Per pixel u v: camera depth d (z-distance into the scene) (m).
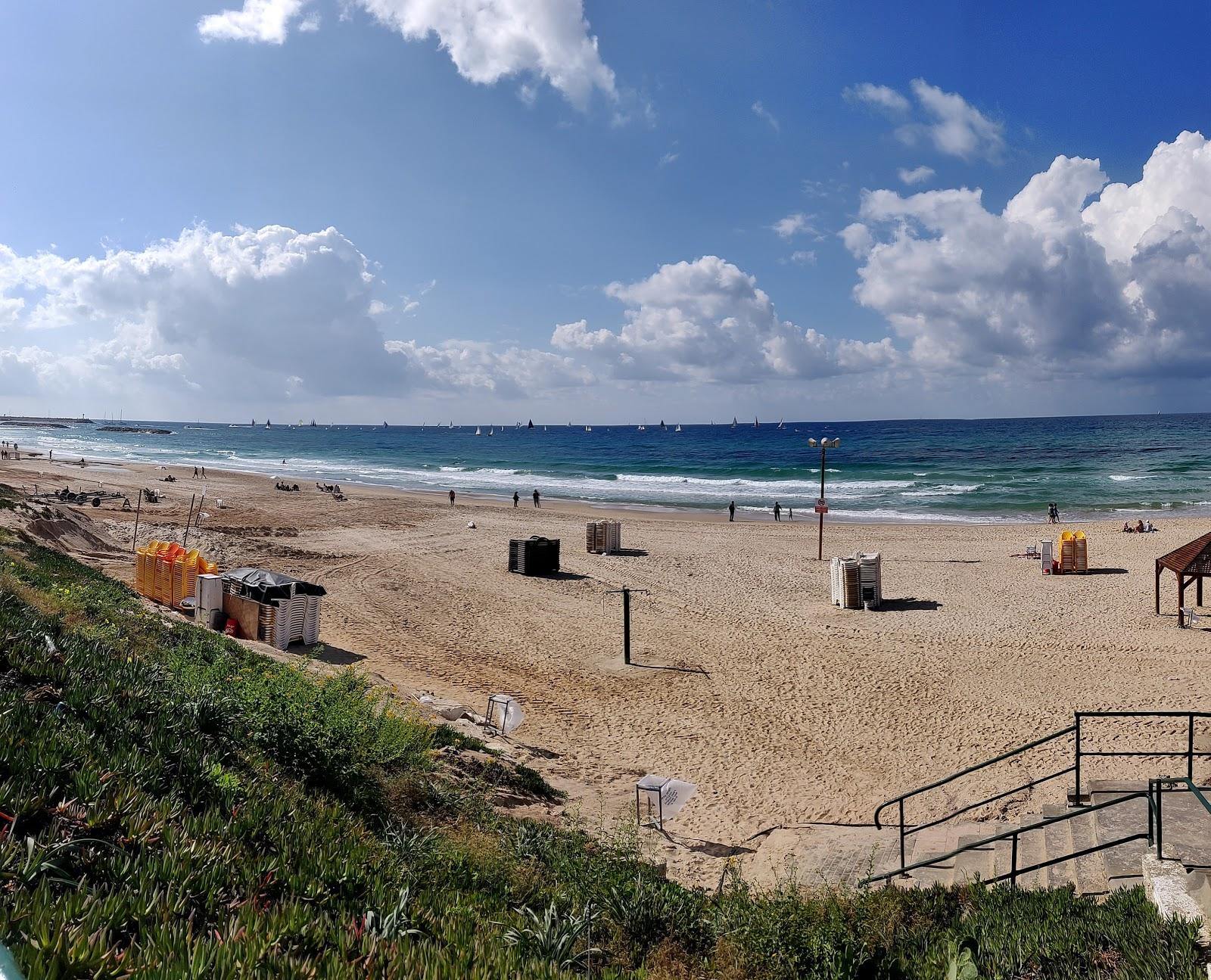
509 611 24.27
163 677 7.31
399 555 33.38
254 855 3.61
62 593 12.06
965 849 7.19
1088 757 13.05
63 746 3.85
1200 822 7.19
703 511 54.84
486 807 8.70
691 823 10.92
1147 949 4.68
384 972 2.71
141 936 2.59
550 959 3.83
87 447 141.62
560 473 90.31
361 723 8.32
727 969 5.32
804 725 15.12
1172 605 24.34
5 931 2.34
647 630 22.22
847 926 6.05
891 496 62.38
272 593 18.67
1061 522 45.88
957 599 25.95
